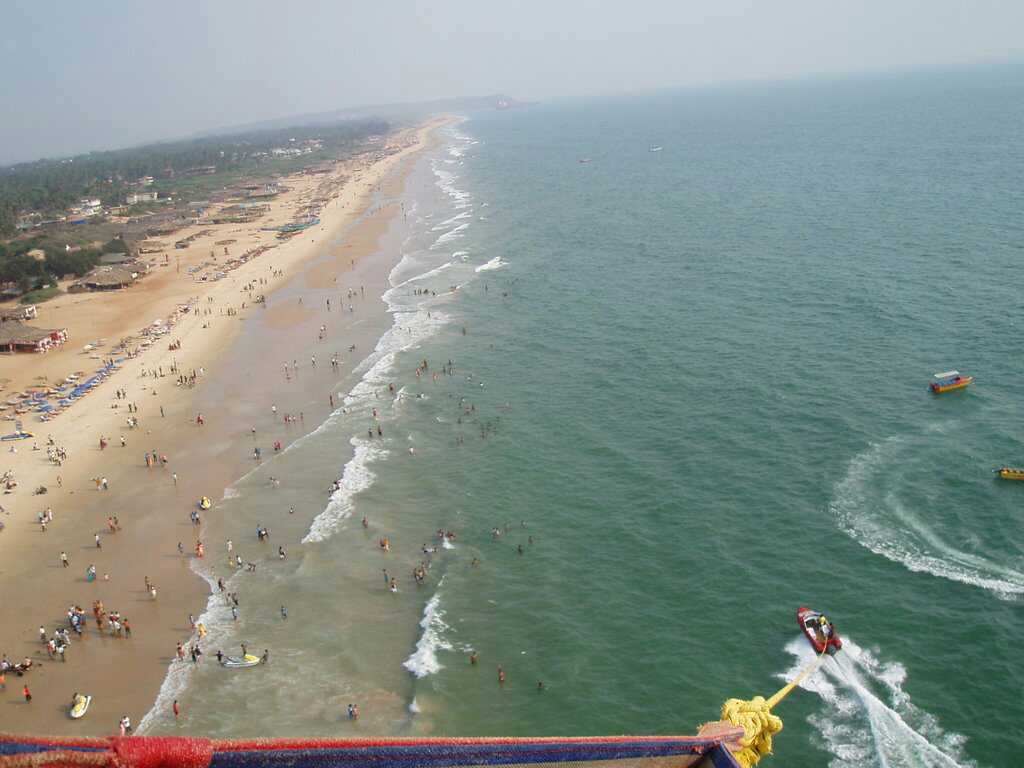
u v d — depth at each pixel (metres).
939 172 193.75
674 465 69.00
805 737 41.22
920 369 81.56
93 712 46.66
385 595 55.81
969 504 58.12
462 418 82.50
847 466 65.19
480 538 61.53
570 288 125.44
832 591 51.53
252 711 46.19
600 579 55.53
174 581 58.81
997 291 100.62
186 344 113.19
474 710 45.28
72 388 98.38
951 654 45.28
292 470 74.38
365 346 107.12
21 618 55.41
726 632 49.34
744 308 106.69
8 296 145.25
